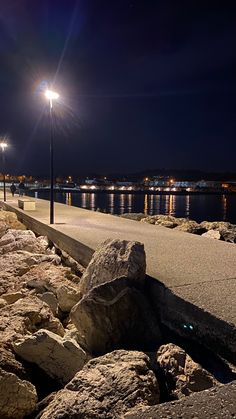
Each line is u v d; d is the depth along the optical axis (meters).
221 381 3.45
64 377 4.08
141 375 3.25
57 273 7.96
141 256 5.27
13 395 3.44
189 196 191.62
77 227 11.92
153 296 5.15
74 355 4.16
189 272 5.73
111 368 3.30
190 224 14.52
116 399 2.92
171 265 6.21
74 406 2.85
